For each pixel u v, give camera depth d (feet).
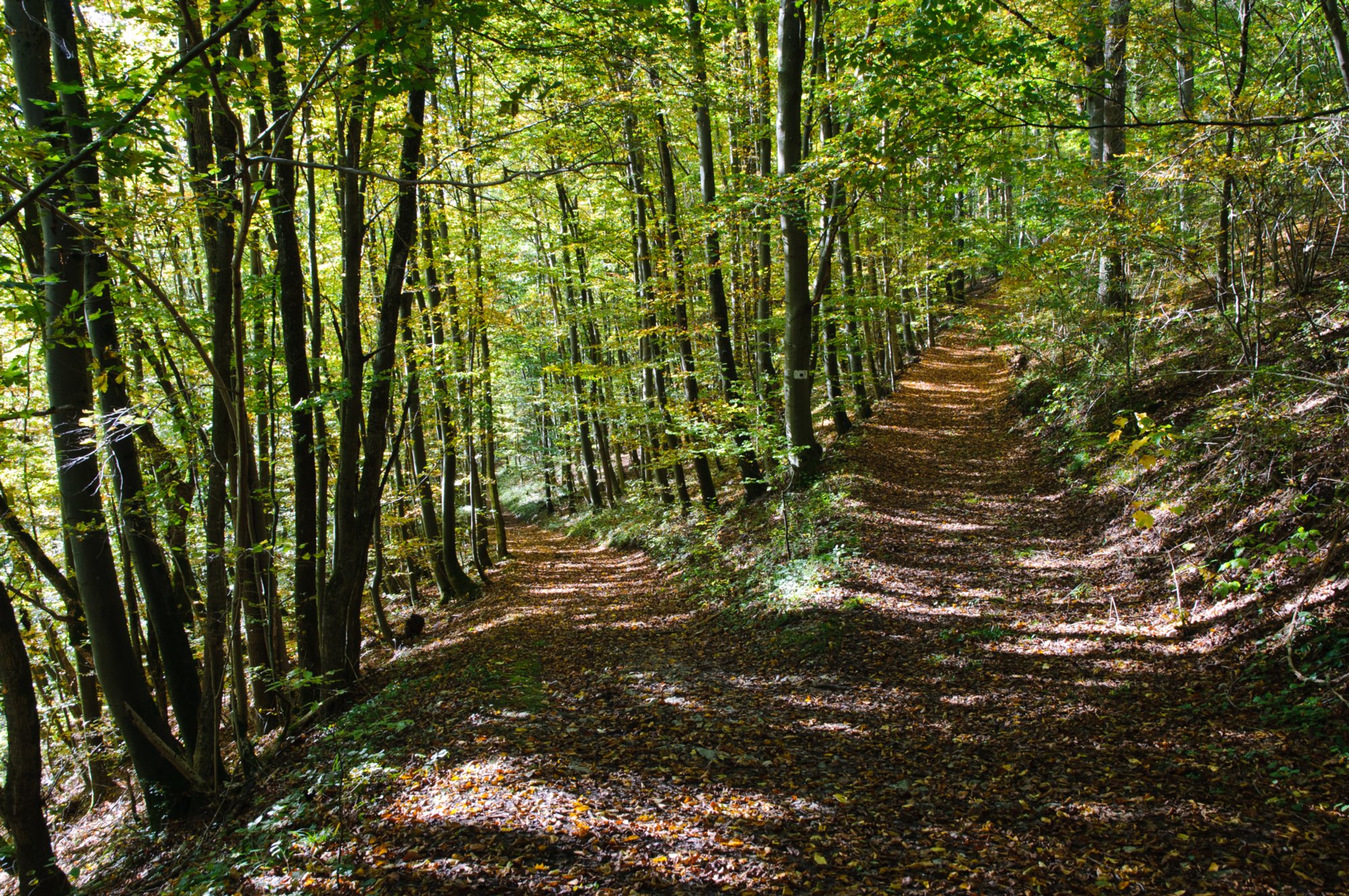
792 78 37.88
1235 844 12.31
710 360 51.08
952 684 21.52
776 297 49.14
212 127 25.75
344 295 29.12
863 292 53.11
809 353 42.52
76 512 22.48
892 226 54.49
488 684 27.20
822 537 35.55
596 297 71.61
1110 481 33.01
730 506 49.75
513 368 71.87
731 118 46.93
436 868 14.05
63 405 22.09
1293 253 29.35
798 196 33.45
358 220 29.01
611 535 65.00
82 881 23.59
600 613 39.81
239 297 18.53
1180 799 13.89
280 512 42.93
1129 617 23.31
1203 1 34.78
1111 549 28.48
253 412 27.86
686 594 39.70
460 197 39.45
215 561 21.08
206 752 22.12
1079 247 30.96
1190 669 19.01
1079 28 26.05
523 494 115.24
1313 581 18.16
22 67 20.07
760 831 14.78
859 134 27.71
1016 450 46.34
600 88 29.45
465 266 44.65
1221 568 21.21
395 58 15.56
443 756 19.86
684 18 33.19
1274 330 28.91
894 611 27.37
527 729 21.54
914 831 14.37
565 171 15.58
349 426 29.35
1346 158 21.61
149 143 17.16
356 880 13.99
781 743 19.26
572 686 26.45
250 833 17.83
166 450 27.61
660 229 47.26
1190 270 27.45
